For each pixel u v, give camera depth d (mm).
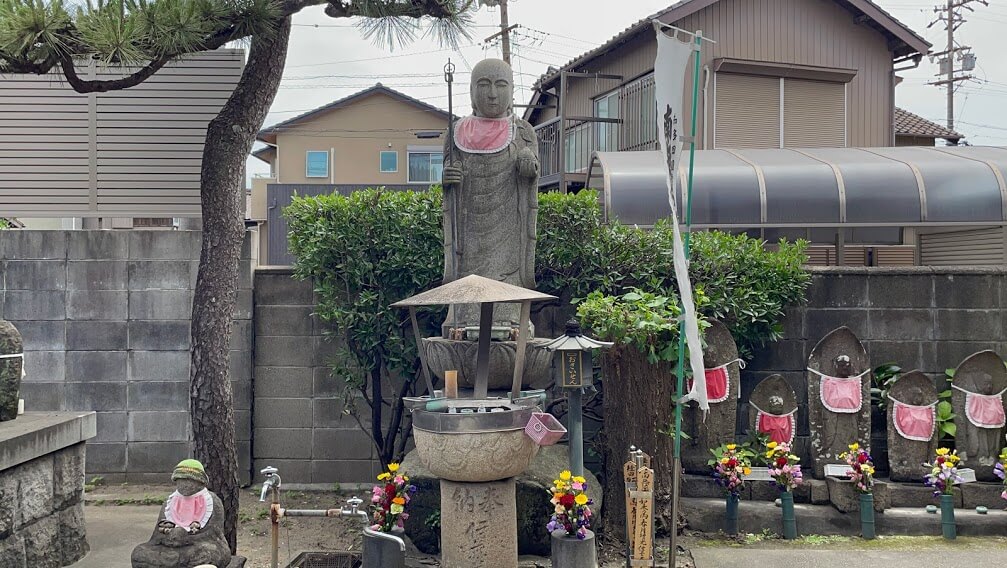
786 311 6758
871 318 6738
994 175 9156
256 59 5023
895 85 14016
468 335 5531
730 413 6172
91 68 7328
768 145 13078
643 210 9242
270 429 6961
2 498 4227
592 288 6703
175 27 4363
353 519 6059
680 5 12570
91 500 6457
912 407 6113
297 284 6980
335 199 6750
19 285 6945
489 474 4332
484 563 4391
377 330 6629
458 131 5848
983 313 6660
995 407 6055
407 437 6875
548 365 5645
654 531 5523
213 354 4820
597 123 14867
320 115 22234
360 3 4938
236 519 4902
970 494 5949
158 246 6969
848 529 5770
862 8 13141
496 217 5793
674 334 5453
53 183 7328
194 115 7367
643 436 5500
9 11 4211
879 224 9227
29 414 5168
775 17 13156
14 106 7301
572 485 4426
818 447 6184
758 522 5816
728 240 6688
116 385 6945
